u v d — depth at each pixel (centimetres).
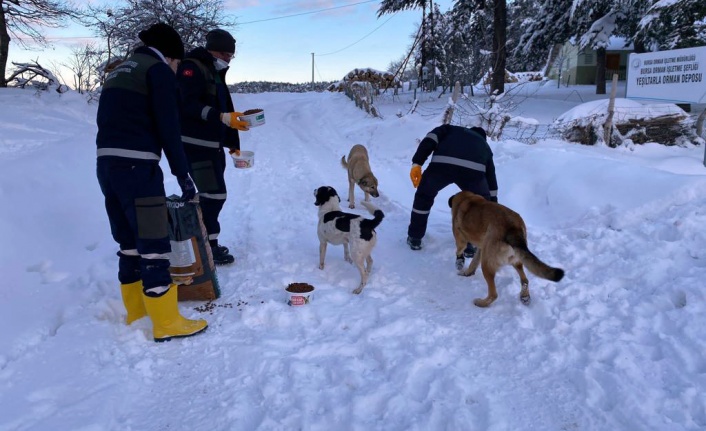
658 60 806
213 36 440
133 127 320
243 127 421
